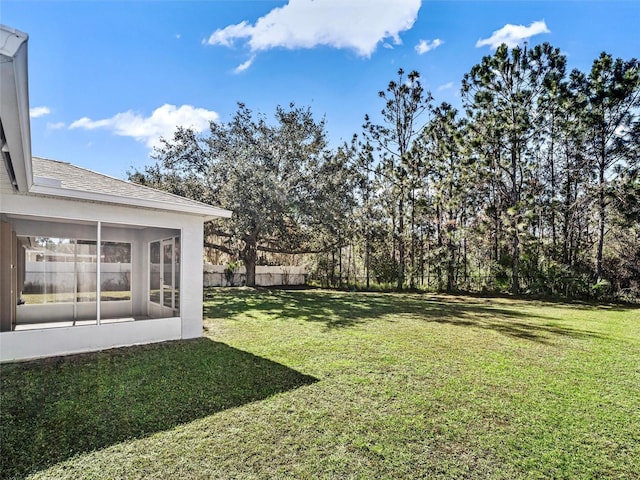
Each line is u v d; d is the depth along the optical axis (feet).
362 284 61.62
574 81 46.09
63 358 17.31
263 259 71.20
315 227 54.85
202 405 11.87
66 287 25.17
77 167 25.43
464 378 14.90
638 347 20.58
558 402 12.60
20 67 5.69
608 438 10.14
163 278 24.82
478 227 51.26
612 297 45.09
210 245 57.16
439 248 54.39
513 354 18.75
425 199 54.60
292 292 52.42
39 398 12.34
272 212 48.96
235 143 55.47
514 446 9.61
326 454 9.00
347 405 12.01
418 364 16.74
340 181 54.03
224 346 19.84
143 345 20.03
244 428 10.30
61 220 21.44
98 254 19.22
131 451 9.02
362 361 17.07
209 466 8.41
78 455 8.81
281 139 53.21
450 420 11.05
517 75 47.57
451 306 37.93
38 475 7.97
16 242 22.45
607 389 13.91
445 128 52.54
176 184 53.06
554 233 52.80
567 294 47.19
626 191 42.91
